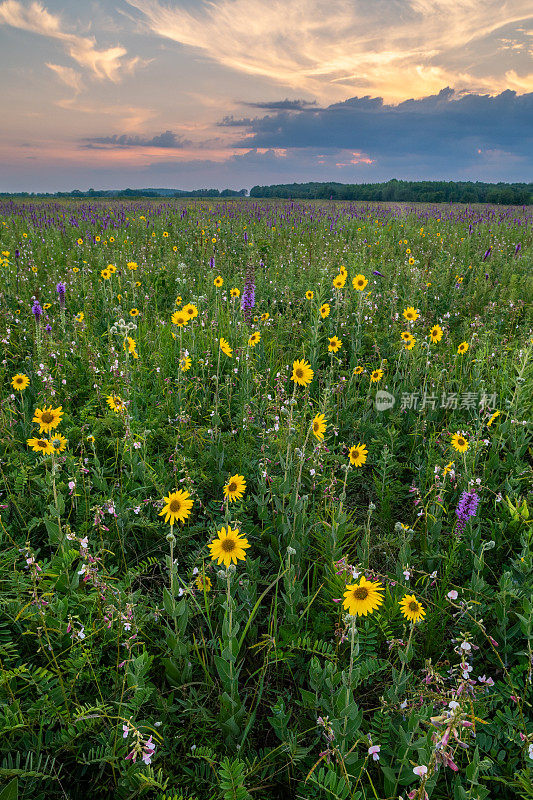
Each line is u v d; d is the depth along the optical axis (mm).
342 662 2438
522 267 10469
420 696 1992
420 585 3020
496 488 3814
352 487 4152
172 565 2330
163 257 11438
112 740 1982
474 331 6578
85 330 6109
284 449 3920
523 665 2311
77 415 4559
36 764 1923
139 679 2082
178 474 3678
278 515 3260
